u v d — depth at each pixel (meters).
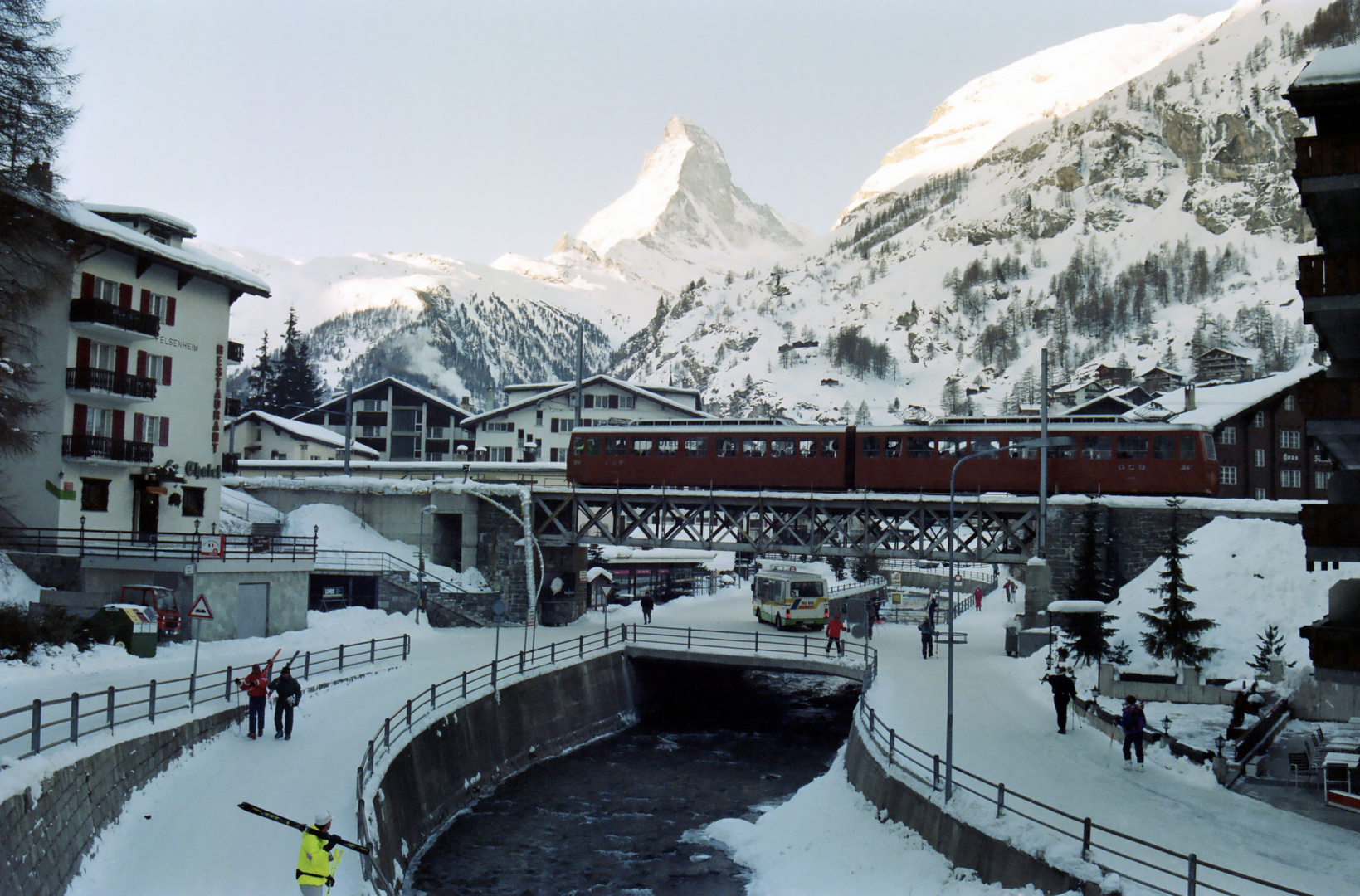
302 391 134.38
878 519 57.84
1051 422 51.94
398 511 62.09
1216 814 23.75
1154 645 37.84
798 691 56.75
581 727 44.16
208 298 55.50
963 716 34.38
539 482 70.06
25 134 38.78
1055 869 19.95
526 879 27.81
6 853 16.22
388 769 26.44
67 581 42.50
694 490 58.19
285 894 18.19
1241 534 43.91
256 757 26.41
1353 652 22.88
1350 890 18.73
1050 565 48.31
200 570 41.16
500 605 39.62
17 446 41.09
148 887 18.34
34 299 40.91
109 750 21.33
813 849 28.30
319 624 47.38
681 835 31.81
